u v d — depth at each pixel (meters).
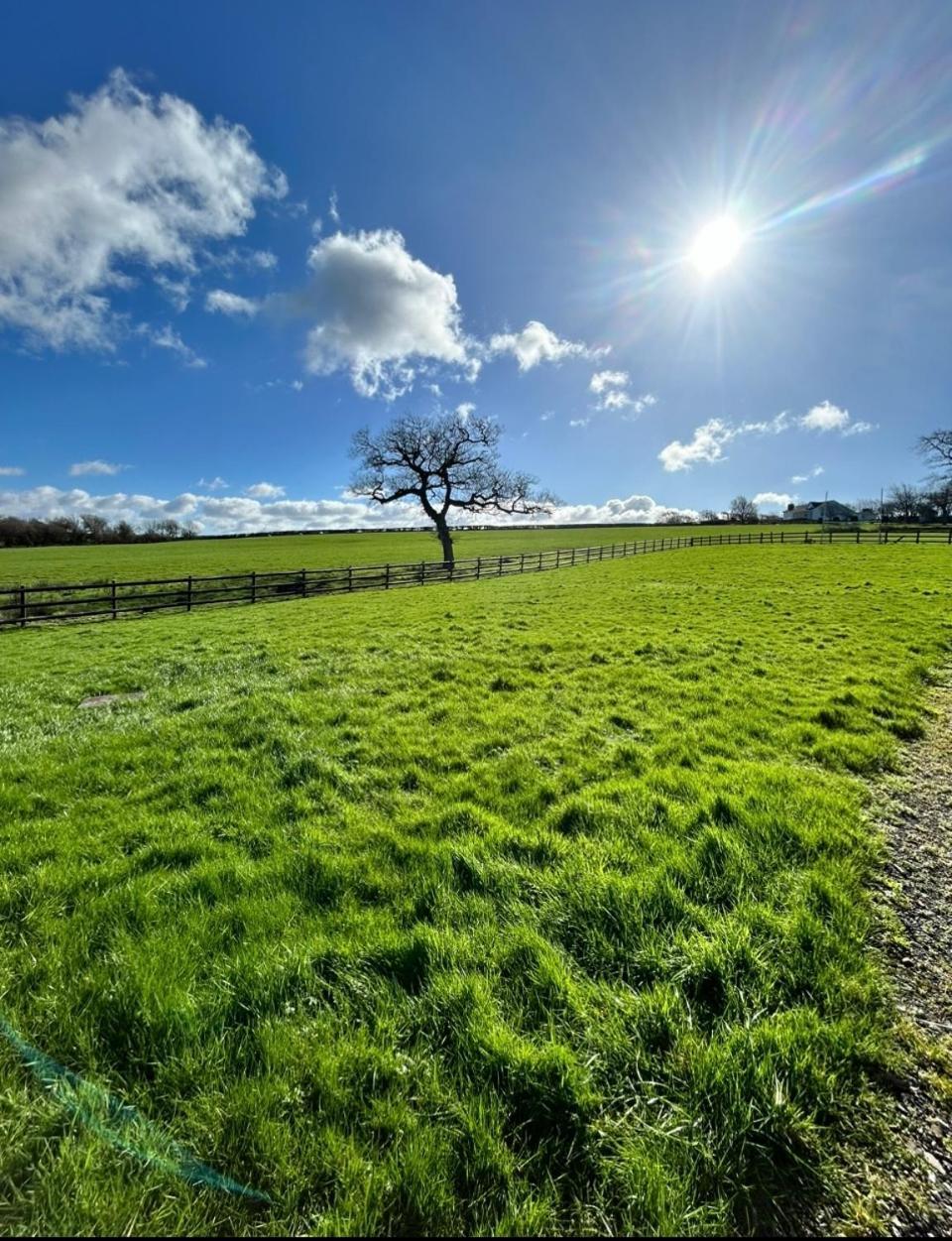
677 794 4.71
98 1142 1.94
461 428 36.41
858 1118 2.11
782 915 3.12
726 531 89.75
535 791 4.81
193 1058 2.25
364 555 56.31
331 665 9.89
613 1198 1.86
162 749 5.90
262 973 2.68
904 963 2.87
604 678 8.80
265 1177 1.86
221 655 11.29
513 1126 2.06
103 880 3.54
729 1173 1.93
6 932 3.06
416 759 5.66
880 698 7.46
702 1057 2.26
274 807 4.59
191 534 112.88
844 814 4.29
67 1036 2.36
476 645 11.60
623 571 31.44
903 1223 1.81
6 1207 1.78
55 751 5.90
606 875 3.45
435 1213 1.78
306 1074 2.20
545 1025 2.45
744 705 7.25
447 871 3.61
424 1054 2.32
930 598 16.56
